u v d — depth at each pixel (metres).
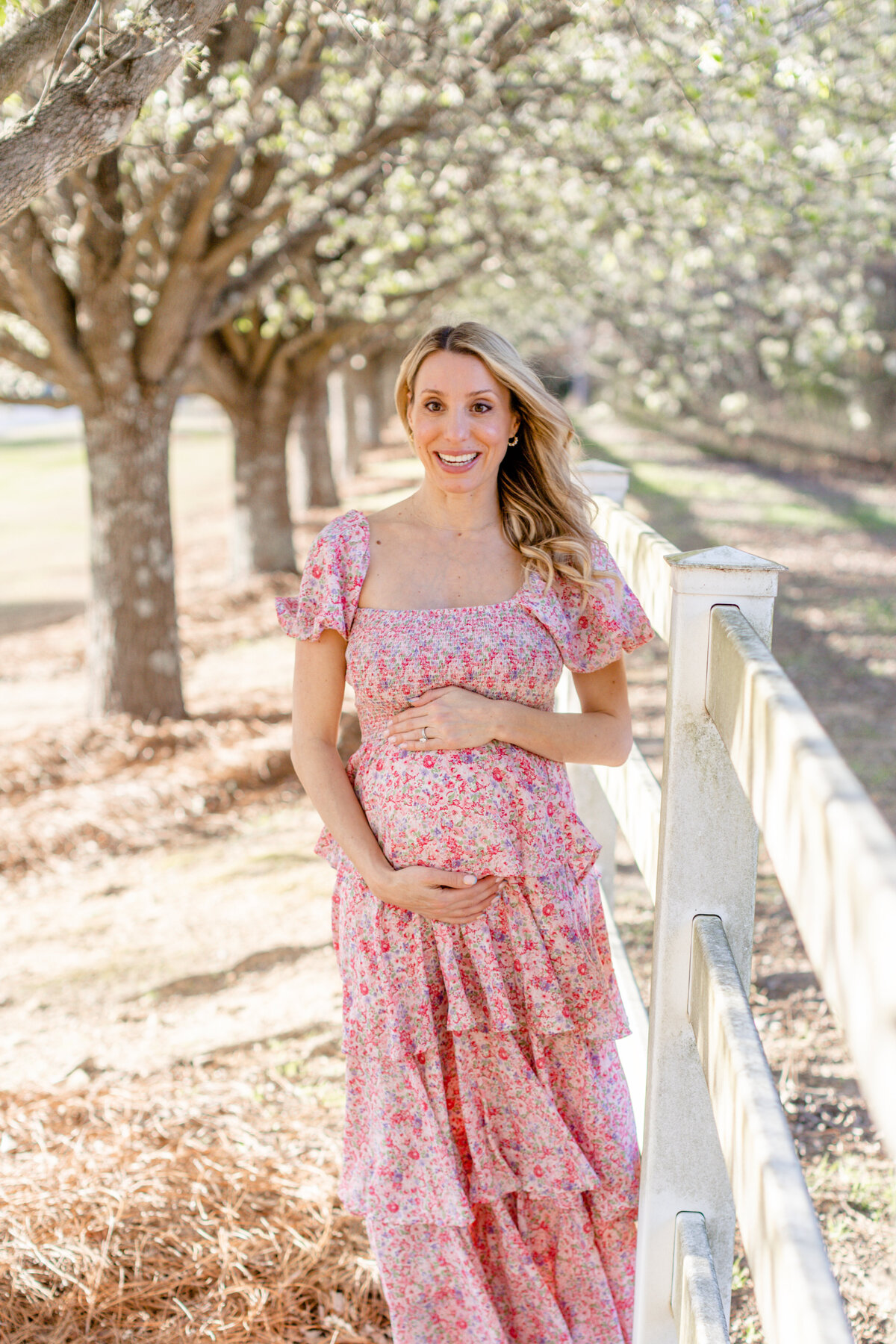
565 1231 2.14
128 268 6.36
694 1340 1.71
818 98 4.84
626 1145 2.13
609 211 6.96
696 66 4.20
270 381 12.18
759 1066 1.51
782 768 1.24
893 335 18.41
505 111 5.49
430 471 2.16
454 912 2.01
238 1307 2.45
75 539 20.02
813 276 9.73
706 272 8.66
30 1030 3.94
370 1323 2.41
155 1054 3.71
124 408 7.02
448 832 2.01
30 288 6.19
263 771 6.69
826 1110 3.20
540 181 6.58
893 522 16.94
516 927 2.06
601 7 3.65
